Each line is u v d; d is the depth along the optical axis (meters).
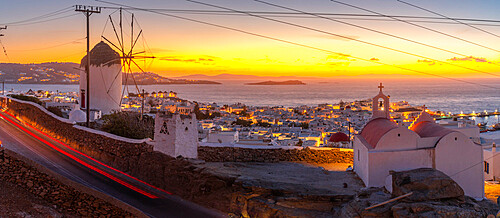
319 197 18.81
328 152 29.67
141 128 32.75
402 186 17.95
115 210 22.17
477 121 120.94
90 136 32.44
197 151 28.09
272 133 99.69
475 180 22.25
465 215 15.97
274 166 27.05
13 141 34.44
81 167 28.05
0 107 54.16
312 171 25.48
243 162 28.50
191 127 27.03
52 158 29.83
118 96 55.88
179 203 22.14
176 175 24.12
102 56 54.38
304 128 125.50
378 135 22.52
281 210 18.41
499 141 37.53
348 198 18.88
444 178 17.83
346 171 25.73
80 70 55.06
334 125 126.12
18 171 24.67
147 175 25.98
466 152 22.34
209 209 21.20
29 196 23.47
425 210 16.09
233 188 21.27
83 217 22.84
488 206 19.03
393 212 16.27
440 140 22.23
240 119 141.00
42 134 38.75
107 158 29.88
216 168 23.97
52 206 23.19
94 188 23.78
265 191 20.02
